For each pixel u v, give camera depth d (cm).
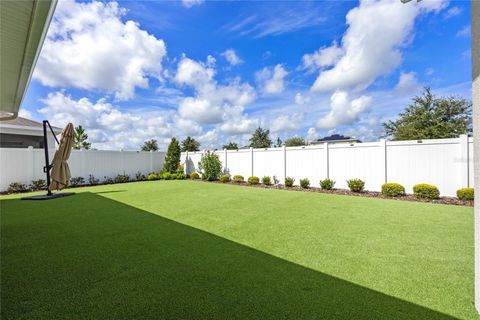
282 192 969
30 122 1530
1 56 400
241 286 245
